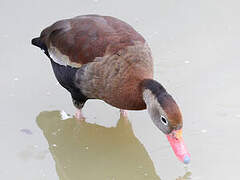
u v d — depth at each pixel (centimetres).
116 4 1146
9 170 838
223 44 1048
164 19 1112
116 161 878
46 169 845
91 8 1135
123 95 827
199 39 1064
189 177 804
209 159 827
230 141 852
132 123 925
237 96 931
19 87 989
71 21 897
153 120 794
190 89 955
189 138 862
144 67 828
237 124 880
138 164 860
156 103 777
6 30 1095
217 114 902
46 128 923
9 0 1153
